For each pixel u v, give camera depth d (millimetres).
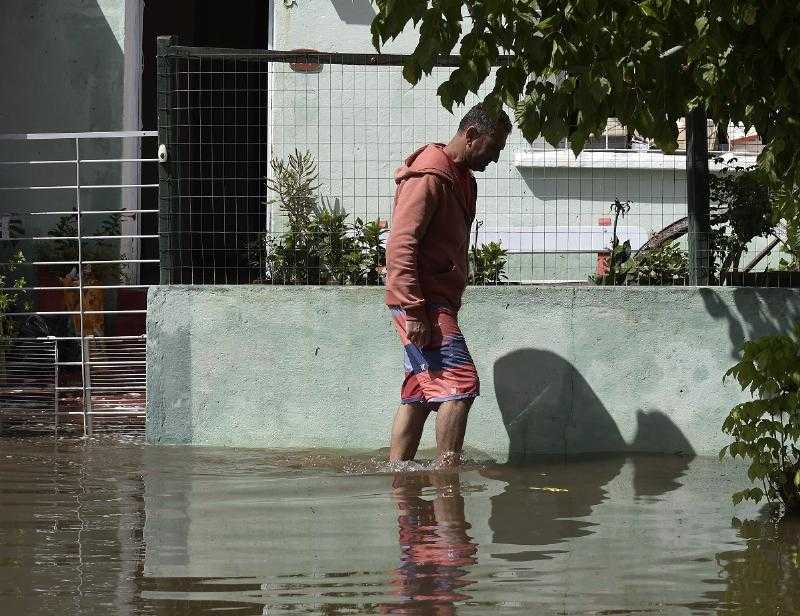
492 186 28672
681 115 21656
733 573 13234
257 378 24469
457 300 22172
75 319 33219
